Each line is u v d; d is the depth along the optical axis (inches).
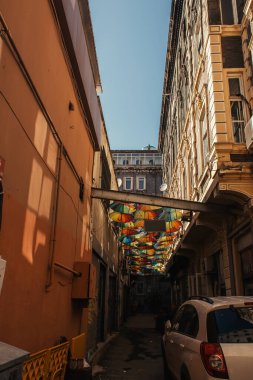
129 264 1301.7
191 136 639.1
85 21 408.2
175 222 599.2
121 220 584.7
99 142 498.0
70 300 325.1
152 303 1747.0
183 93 776.3
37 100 230.1
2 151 176.2
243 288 454.0
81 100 379.2
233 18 483.8
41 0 239.0
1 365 101.0
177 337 241.4
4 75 177.0
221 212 442.9
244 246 439.5
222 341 183.8
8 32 176.6
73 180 346.9
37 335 230.7
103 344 563.8
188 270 865.5
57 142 282.7
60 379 236.7
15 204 194.1
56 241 278.4
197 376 182.1
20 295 201.0
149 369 395.2
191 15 657.0
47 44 253.3
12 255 189.9
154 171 1913.1
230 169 403.9
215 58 463.8
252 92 426.6
